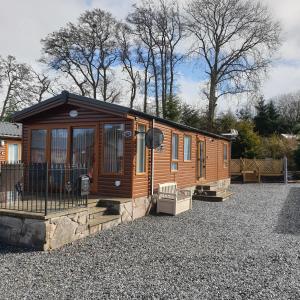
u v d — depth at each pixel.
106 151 10.44
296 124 40.97
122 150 10.20
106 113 10.40
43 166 8.02
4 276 5.42
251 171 25.64
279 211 11.96
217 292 4.88
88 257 6.43
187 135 14.85
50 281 5.23
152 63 33.62
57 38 31.75
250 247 7.25
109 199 9.66
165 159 12.47
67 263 6.07
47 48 31.94
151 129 10.64
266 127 39.81
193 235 8.27
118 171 10.26
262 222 9.98
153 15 32.41
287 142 30.97
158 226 9.23
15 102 34.41
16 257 6.38
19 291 4.85
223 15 30.75
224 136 21.36
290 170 28.34
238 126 30.02
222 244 7.48
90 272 5.64
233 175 26.08
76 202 8.22
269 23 30.36
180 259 6.39
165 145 12.45
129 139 10.12
